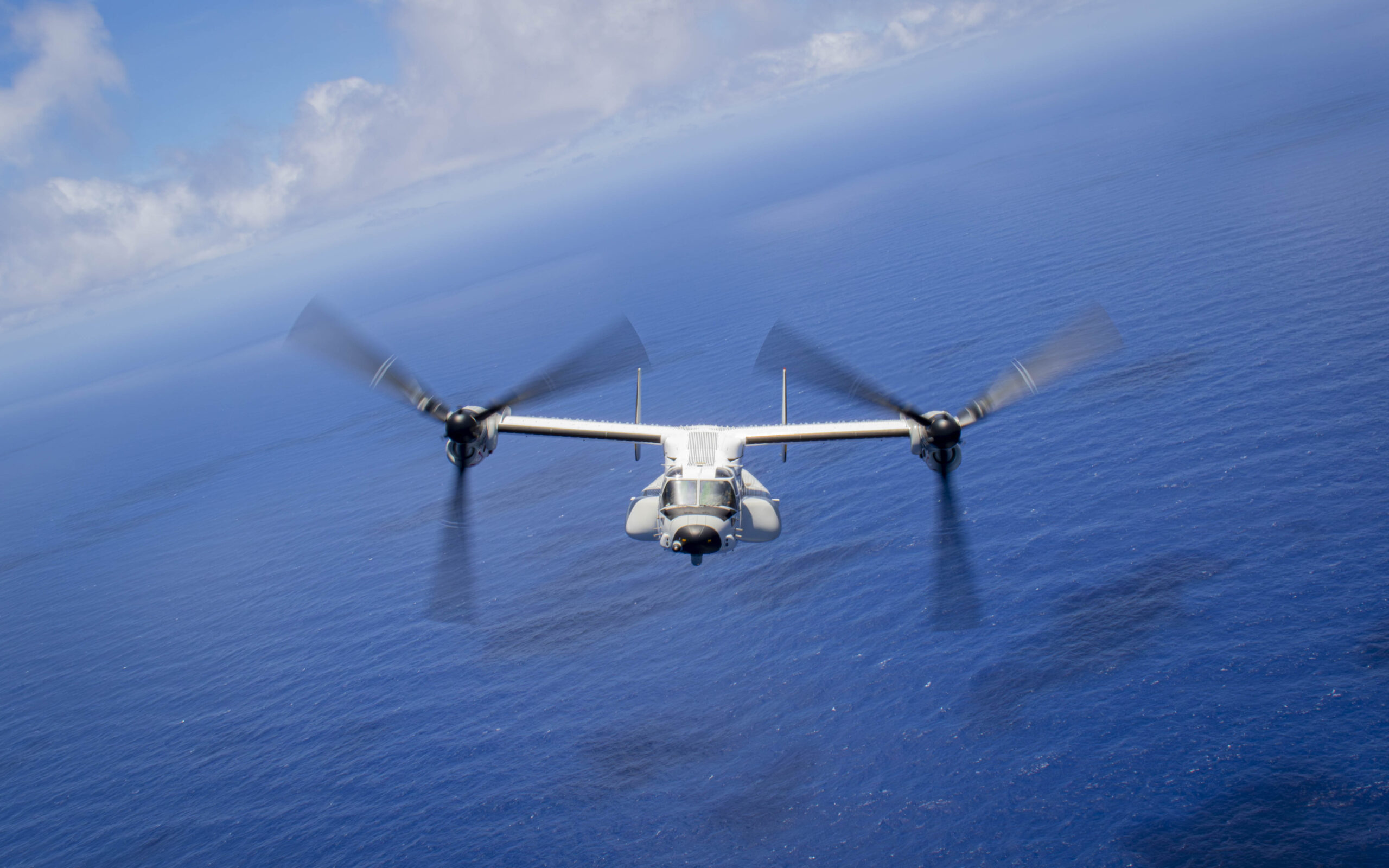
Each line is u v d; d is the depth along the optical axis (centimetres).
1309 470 12138
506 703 10975
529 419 3080
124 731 12288
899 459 16312
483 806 9131
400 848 8731
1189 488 12588
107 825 10081
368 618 14175
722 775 8950
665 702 10419
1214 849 6750
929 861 7319
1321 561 10069
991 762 8300
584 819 8675
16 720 13400
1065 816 7444
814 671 10438
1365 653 8444
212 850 9194
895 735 8969
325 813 9481
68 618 17550
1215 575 10406
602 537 15612
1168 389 16462
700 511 2788
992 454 15638
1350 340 16100
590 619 12756
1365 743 7362
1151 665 9112
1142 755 7906
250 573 17738
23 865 9700
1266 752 7550
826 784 8525
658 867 7919
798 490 15950
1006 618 10588
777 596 12350
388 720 11131
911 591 11631
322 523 19950
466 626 13250
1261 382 15562
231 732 11588
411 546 17075
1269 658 8750
